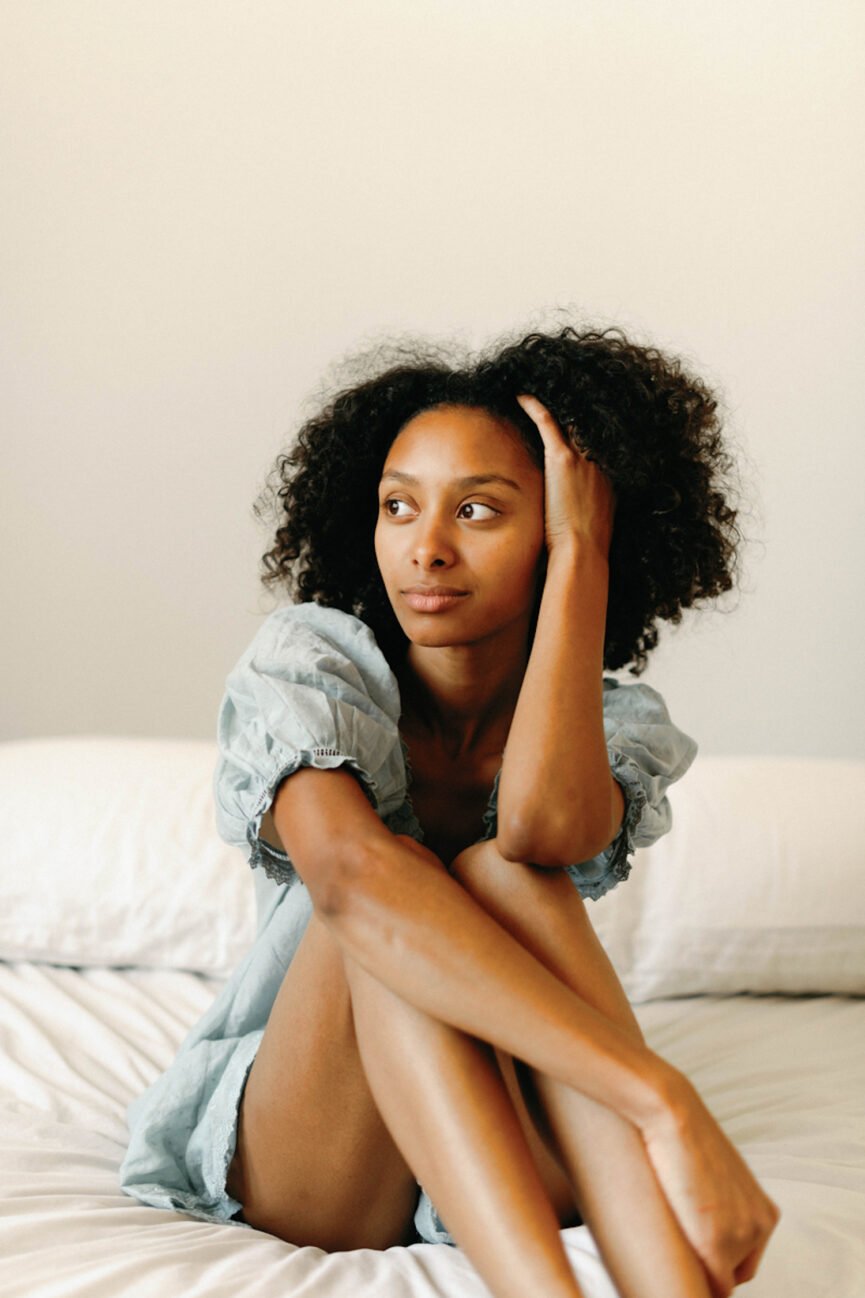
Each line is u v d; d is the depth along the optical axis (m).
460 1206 0.88
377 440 1.26
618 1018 0.99
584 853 1.05
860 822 1.84
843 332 2.59
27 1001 1.68
